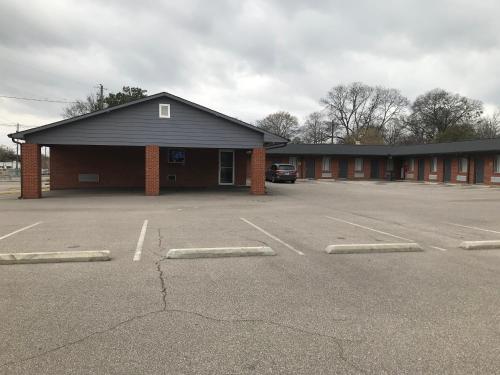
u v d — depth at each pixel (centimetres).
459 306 495
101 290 538
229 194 2125
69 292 529
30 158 1877
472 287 571
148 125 1989
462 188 2878
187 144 2023
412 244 816
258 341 396
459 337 409
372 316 461
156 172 2011
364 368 347
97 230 998
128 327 424
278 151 4172
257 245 833
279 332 417
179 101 2008
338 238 923
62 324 429
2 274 608
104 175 2559
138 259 705
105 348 378
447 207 1630
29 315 452
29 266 656
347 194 2258
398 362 358
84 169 2531
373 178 4503
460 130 6278
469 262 715
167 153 2630
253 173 2102
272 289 551
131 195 2036
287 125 8475
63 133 1908
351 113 7694
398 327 432
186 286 559
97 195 2034
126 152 2584
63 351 371
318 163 4350
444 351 379
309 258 727
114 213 1337
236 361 357
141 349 377
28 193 1873
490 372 343
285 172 3378
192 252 721
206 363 353
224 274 618
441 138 6406
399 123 7550
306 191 2458
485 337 410
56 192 2222
